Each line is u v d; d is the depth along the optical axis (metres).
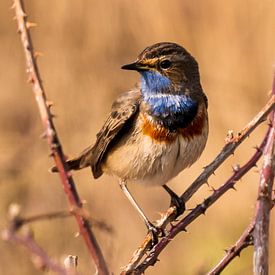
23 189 13.23
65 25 14.88
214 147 14.72
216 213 14.19
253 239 5.86
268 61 14.46
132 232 13.82
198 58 14.72
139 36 14.80
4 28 15.92
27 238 4.10
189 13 14.70
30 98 15.61
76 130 14.43
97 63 14.80
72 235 11.24
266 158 5.82
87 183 14.02
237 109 14.64
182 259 13.45
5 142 14.61
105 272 4.39
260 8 14.47
